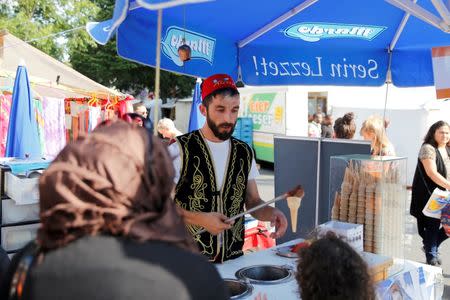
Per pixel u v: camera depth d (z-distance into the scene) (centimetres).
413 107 1000
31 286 73
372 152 341
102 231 74
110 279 69
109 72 2164
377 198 209
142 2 153
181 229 80
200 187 218
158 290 70
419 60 354
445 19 196
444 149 424
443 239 434
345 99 1116
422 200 424
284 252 212
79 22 1872
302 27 324
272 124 1428
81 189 73
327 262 118
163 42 279
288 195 200
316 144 327
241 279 179
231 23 309
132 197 75
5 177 275
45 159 300
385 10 292
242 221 226
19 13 1623
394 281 193
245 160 230
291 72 369
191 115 473
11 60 794
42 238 76
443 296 399
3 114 573
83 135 81
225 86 214
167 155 82
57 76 763
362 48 372
